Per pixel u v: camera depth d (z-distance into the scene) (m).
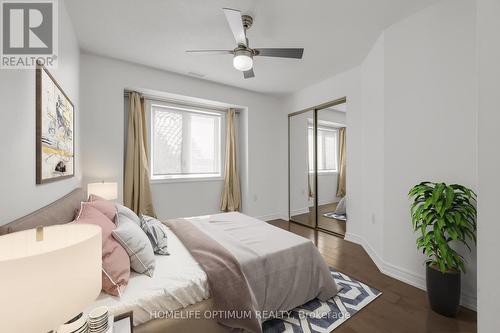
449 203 1.57
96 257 0.76
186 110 4.07
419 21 2.08
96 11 2.07
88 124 2.88
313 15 2.14
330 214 3.90
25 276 0.56
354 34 2.46
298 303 1.75
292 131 4.55
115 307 1.10
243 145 4.52
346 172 3.43
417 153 2.10
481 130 0.81
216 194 4.37
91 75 2.89
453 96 1.86
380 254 2.51
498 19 0.77
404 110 2.21
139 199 3.37
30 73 1.27
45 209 1.27
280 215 4.80
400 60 2.23
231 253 1.57
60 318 0.63
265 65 3.21
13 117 1.09
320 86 3.87
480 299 0.81
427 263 1.81
